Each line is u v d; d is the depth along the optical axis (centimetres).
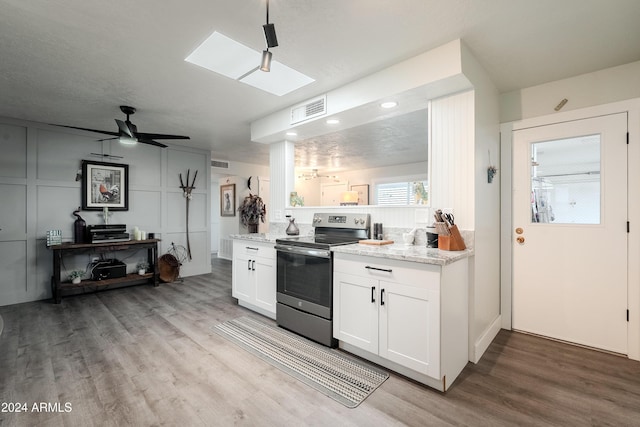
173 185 509
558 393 186
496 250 280
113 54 219
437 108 243
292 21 182
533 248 275
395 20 182
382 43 207
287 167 376
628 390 189
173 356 233
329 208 328
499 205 289
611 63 235
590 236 250
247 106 324
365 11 173
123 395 184
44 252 386
